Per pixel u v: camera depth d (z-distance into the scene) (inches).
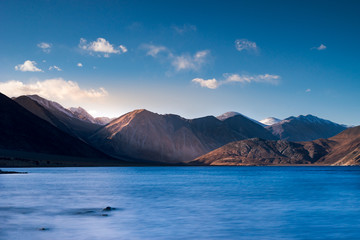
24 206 1473.9
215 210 1390.3
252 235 949.8
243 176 4566.9
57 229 1013.2
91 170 6181.1
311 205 1560.0
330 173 5600.4
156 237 919.7
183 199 1765.5
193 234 956.0
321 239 908.6
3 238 903.1
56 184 2659.9
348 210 1407.5
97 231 988.6
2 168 5821.9
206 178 4001.0
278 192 2197.3
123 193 2053.4
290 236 939.3
